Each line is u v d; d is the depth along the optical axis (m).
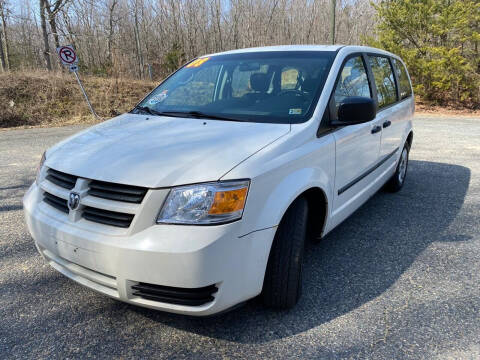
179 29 31.67
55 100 13.80
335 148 2.96
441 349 2.29
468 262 3.34
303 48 3.57
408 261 3.36
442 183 5.68
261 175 2.23
